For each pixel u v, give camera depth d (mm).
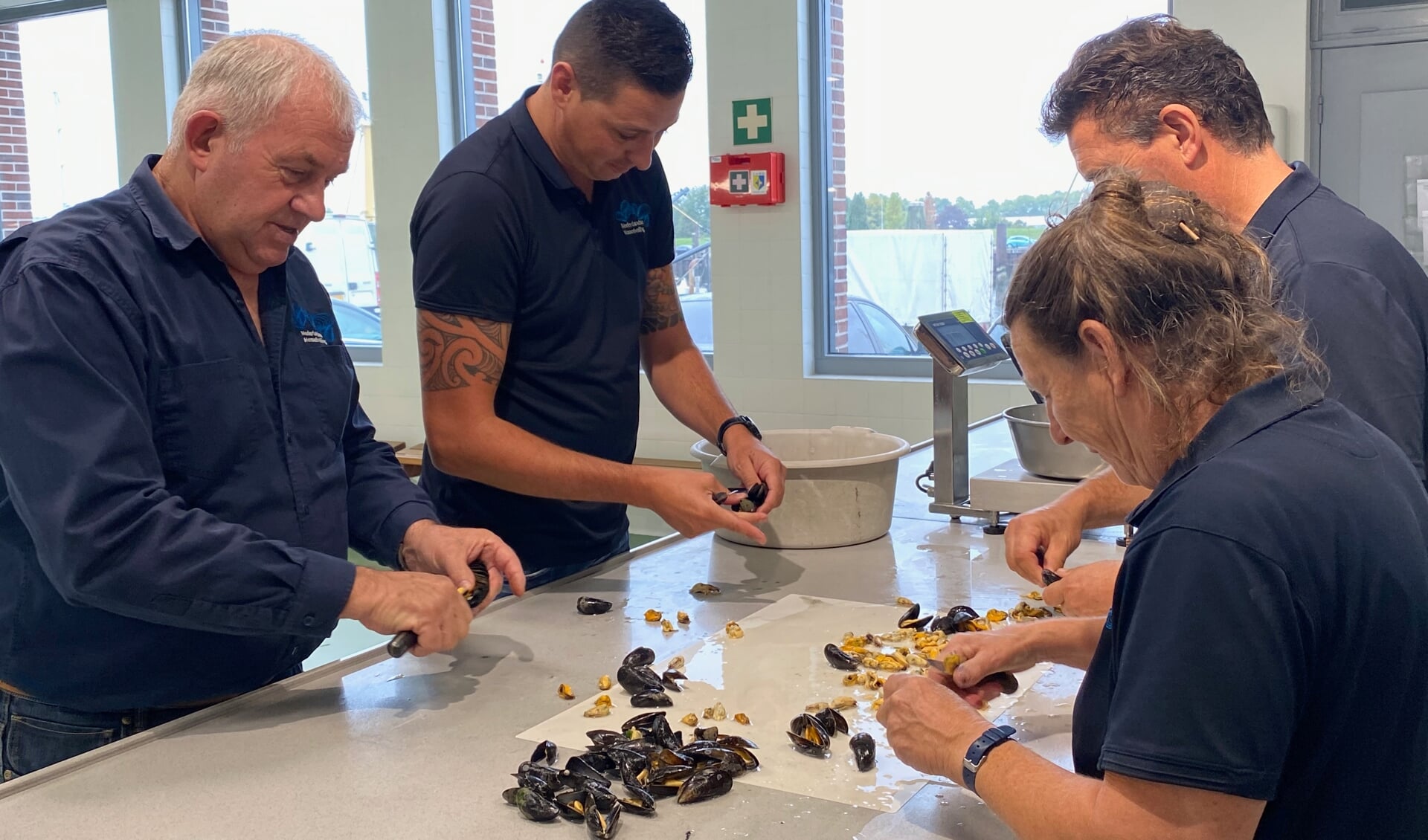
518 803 1185
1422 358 1252
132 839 1148
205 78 1435
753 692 1486
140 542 1312
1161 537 871
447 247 1845
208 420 1478
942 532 2270
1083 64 1440
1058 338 935
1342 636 852
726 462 2148
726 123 4895
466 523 2090
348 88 1496
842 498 2145
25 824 1180
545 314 1997
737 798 1212
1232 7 3941
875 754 1294
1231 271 906
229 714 1456
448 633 1453
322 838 1144
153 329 1425
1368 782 880
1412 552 888
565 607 1854
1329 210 1329
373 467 1806
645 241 2188
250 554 1362
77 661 1458
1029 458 2270
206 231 1492
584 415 2076
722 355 5109
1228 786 826
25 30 6500
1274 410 900
